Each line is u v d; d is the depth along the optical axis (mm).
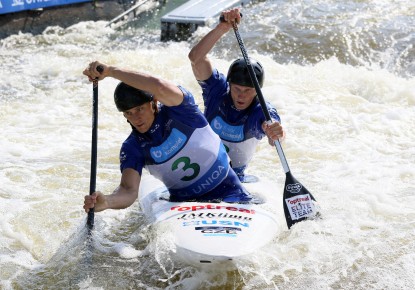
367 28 24328
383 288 9523
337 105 18141
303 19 26172
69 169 14477
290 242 10531
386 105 18094
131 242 11016
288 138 15914
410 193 12586
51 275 10117
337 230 11070
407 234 10992
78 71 22359
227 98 11008
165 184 10367
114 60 23078
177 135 9703
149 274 10000
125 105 9219
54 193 13180
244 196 10469
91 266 10289
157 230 9812
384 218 11578
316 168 14102
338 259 10227
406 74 20844
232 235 9297
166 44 25766
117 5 30734
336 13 26453
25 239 11250
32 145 16156
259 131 10961
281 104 18266
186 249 9086
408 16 25344
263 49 23750
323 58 22719
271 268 9906
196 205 10039
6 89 20578
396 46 22719
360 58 22344
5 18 26188
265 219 9883
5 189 13305
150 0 31641
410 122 16719
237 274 9766
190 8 27781
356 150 15031
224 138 11219
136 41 26438
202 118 9844
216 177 10242
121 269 10180
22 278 10047
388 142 15484
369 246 10609
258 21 26547
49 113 18547
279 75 20609
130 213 12133
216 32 10898
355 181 13203
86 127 17547
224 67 21844
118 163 14938
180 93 9344
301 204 10617
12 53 24609
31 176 14047
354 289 9516
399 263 10141
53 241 11180
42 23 27438
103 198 9117
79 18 28906
